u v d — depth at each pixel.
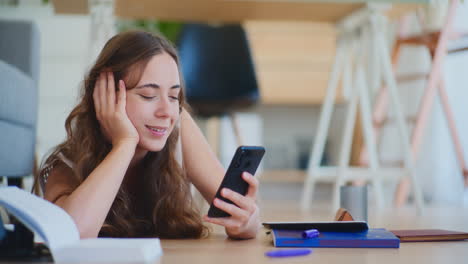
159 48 1.27
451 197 4.11
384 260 1.01
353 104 2.85
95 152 1.33
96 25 2.48
